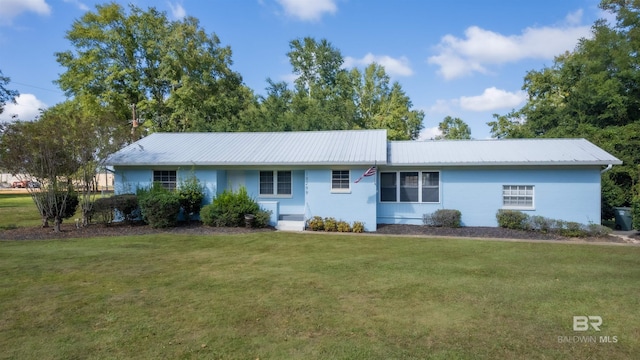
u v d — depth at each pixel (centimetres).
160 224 1316
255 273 733
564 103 2569
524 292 607
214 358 384
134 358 384
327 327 465
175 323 477
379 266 791
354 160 1362
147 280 681
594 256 896
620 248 1002
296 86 3978
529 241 1115
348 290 619
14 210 2056
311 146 1570
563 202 1341
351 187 1394
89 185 1404
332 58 3984
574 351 404
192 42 3119
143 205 1323
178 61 2997
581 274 724
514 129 2738
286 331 452
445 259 861
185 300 568
